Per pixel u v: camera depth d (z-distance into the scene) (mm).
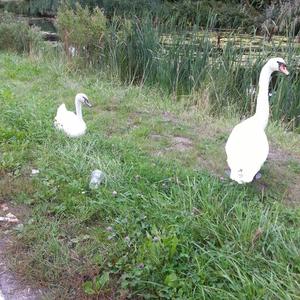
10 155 5113
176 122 7230
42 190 4473
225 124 7434
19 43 13133
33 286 3346
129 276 3326
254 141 4762
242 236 3680
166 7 17344
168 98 8727
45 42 13609
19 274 3441
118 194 4363
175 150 5949
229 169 5430
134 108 7773
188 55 9227
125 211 4059
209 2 17641
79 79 9664
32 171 4938
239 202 4266
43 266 3480
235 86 8664
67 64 10508
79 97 6480
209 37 9750
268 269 3391
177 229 3715
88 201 4242
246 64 8734
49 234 3834
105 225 4008
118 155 5414
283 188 5078
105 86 9250
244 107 8438
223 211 4082
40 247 3674
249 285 3131
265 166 5617
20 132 5676
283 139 7027
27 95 7969
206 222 3809
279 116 8180
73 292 3279
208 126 7188
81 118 6570
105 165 4941
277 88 8531
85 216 4059
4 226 4004
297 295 3104
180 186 4656
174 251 3439
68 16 11008
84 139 5730
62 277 3404
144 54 9711
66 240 3830
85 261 3553
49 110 6824
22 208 4262
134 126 6867
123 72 9969
